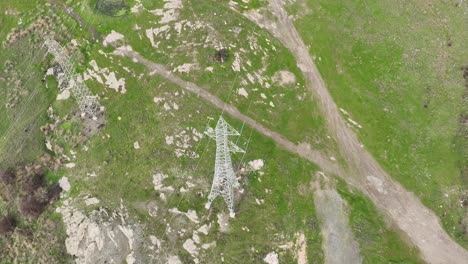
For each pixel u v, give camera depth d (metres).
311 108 60.78
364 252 53.84
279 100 61.50
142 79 64.44
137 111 62.72
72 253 56.75
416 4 64.44
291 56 63.78
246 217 56.25
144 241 56.03
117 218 57.34
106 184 59.72
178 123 61.44
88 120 62.94
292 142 59.34
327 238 54.72
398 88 60.41
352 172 57.28
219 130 49.38
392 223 54.69
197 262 55.03
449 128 57.78
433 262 52.78
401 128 58.47
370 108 59.81
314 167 57.91
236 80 62.97
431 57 61.47
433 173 56.12
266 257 54.47
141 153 60.53
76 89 63.44
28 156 62.62
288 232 55.38
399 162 57.06
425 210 54.84
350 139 58.75
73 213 58.53
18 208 60.16
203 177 58.53
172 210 57.41
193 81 63.56
